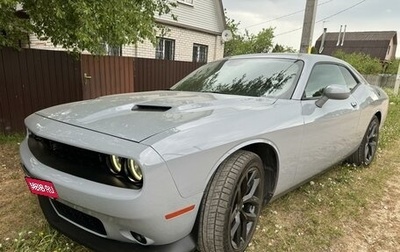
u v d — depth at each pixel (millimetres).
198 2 12852
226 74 3027
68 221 1986
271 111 2258
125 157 1504
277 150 2225
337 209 2867
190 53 13227
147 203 1490
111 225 1679
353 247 2354
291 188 2646
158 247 1704
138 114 1930
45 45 8055
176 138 1626
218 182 1824
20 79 5062
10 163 3770
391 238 2494
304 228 2545
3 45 4738
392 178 3770
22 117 5195
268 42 28312
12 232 2297
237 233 2043
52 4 4133
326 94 2656
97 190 1564
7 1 3615
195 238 1838
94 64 6148
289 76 2736
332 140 2926
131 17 4633
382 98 4180
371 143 4090
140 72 7480
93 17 4172
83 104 2254
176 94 2641
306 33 7000
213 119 1906
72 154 1750
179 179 1584
